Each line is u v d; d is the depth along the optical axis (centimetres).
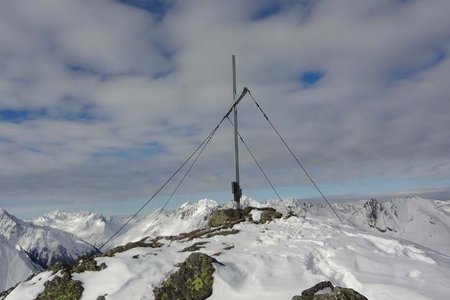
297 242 2080
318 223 2512
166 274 1700
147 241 2464
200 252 1869
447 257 2070
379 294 1584
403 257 1928
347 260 1847
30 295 1702
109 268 1741
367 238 2173
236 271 1711
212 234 2364
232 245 2078
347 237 2173
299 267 1739
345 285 1702
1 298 1812
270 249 1970
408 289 1567
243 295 1565
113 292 1603
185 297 1622
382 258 1872
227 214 2866
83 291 1659
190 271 1697
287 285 1588
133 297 1580
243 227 2484
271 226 2459
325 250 1945
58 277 1728
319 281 1612
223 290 1616
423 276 1708
